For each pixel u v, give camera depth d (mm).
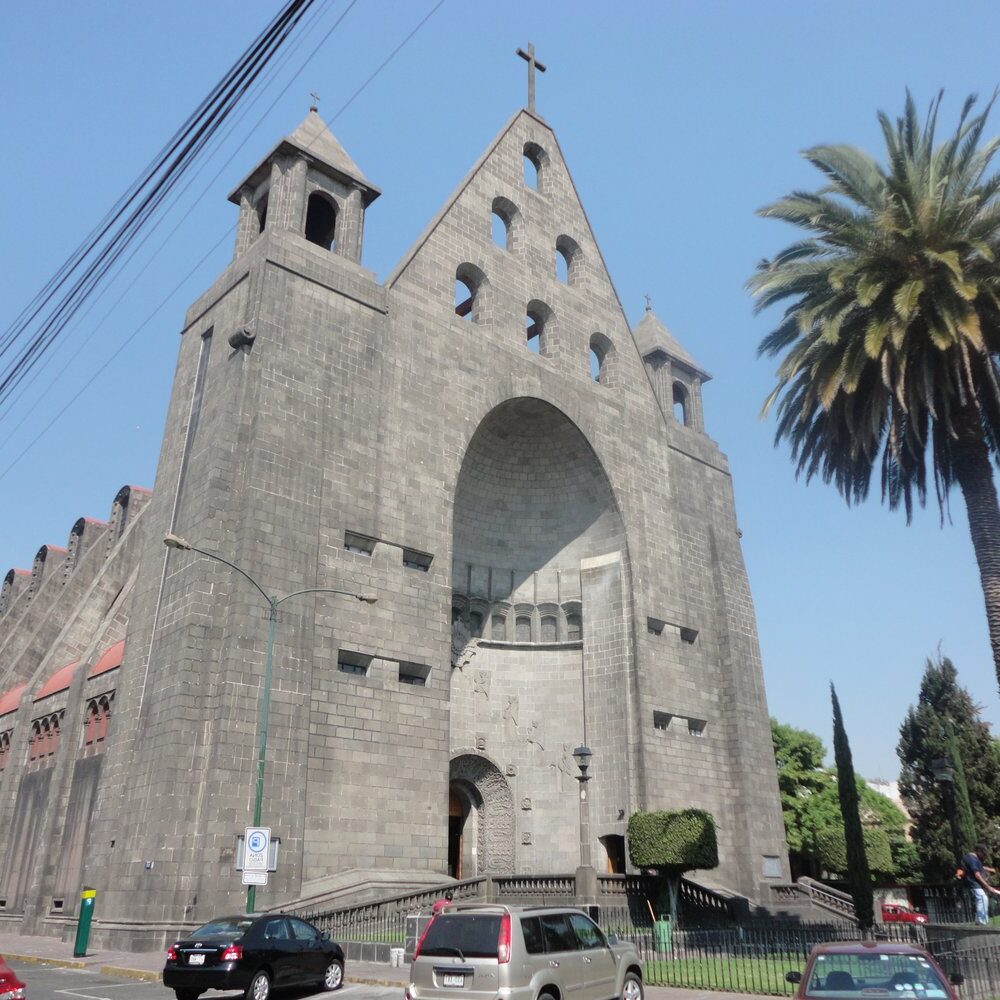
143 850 26766
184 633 28781
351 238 38500
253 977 17344
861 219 28359
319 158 38156
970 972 15664
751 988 18297
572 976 13695
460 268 42594
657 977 19672
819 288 29797
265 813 27688
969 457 27297
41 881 35750
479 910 13375
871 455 30219
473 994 12500
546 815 40906
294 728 29188
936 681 52938
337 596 31984
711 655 45844
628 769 39906
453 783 40938
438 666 34312
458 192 43188
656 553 45031
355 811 30250
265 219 40094
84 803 35594
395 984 19469
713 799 42594
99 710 37344
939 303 25828
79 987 19953
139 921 25594
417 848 31484
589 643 43219
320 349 34719
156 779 27391
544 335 45656
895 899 49062
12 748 43719
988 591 26156
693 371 53469
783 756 61281
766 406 30219
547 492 46594
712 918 34969
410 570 34688
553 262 46750
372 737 31516
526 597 45531
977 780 50188
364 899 27609
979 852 47312
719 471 51281
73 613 48406
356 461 34281
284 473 31875
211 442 31938
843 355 28219
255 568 30000
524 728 42531
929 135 28047
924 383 26219
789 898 41312
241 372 32500
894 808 62500
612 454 45094
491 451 45156
